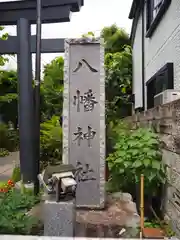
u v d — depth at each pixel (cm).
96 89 426
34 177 528
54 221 270
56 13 534
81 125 424
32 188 481
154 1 675
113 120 865
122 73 1110
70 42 429
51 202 272
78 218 371
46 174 284
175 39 482
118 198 443
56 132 719
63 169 282
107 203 427
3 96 1229
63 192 272
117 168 382
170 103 339
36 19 524
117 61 1108
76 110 426
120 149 391
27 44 538
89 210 403
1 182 606
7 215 272
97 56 428
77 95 427
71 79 429
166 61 550
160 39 604
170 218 334
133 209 403
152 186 370
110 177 460
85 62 429
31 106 541
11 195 314
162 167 360
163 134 375
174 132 320
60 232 269
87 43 429
